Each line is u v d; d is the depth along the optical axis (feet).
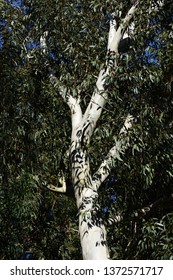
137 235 28.14
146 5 30.09
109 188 28.71
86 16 32.99
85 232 25.75
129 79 28.07
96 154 28.60
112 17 31.07
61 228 35.58
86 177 26.99
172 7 30.40
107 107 29.48
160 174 28.30
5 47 31.81
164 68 28.12
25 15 33.94
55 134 31.55
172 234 24.61
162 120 27.45
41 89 31.78
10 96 30.99
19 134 30.35
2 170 30.14
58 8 32.99
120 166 27.53
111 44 29.89
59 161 31.32
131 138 26.63
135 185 28.58
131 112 27.99
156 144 26.99
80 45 31.58
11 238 30.25
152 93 28.35
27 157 30.60
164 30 29.81
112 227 28.63
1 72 31.19
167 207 29.12
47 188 31.32
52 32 32.96
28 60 32.65
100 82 28.86
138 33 29.73
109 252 27.61
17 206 29.01
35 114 31.60
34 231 35.09
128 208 29.17
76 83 30.81
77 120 28.89
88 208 26.27
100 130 27.99
